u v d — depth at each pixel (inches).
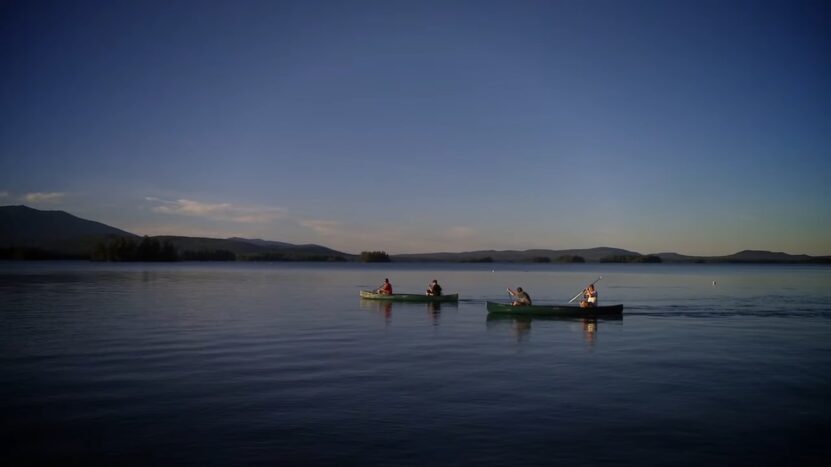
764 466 450.3
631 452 474.3
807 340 1043.9
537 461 454.3
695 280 3740.2
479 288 2807.6
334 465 444.8
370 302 1823.3
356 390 657.0
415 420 549.3
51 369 759.1
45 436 504.7
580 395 641.0
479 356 871.1
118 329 1129.4
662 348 951.6
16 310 1465.3
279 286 2751.0
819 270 6752.0
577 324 1274.6
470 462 451.2
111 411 574.6
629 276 4589.1
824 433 521.7
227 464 446.3
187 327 1169.4
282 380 703.7
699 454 472.1
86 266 5762.8
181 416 558.9
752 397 636.1
